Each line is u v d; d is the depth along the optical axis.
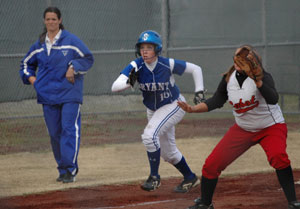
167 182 18.78
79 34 35.09
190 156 24.16
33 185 18.53
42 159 24.12
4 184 18.73
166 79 16.31
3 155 24.98
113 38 35.34
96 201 16.02
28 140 28.17
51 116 19.17
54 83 18.86
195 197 16.52
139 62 16.22
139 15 35.19
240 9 40.06
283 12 38.09
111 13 35.31
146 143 16.19
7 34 33.66
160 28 34.75
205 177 13.66
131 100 34.09
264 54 33.00
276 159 12.94
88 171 21.28
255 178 19.08
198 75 16.59
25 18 34.03
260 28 39.44
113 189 17.72
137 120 33.03
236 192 16.91
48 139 28.59
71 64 18.50
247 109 13.10
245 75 12.90
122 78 16.02
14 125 31.06
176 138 28.83
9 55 28.39
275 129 13.33
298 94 36.12
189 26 40.06
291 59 36.59
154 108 16.78
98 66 33.94
